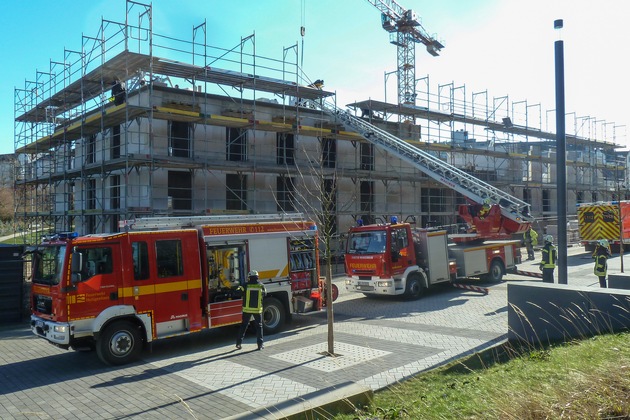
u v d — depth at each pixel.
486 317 12.41
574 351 6.73
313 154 26.61
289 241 12.70
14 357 10.70
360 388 5.93
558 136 11.27
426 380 7.32
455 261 17.45
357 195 28.61
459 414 5.16
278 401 7.20
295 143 24.72
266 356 9.78
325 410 5.34
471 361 8.01
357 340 10.64
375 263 15.42
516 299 8.86
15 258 14.46
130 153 20.44
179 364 9.55
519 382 5.77
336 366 8.73
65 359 10.41
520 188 39.97
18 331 13.33
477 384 6.21
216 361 9.64
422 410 5.50
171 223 11.46
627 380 4.83
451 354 9.06
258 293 10.55
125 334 9.87
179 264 10.64
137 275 10.07
